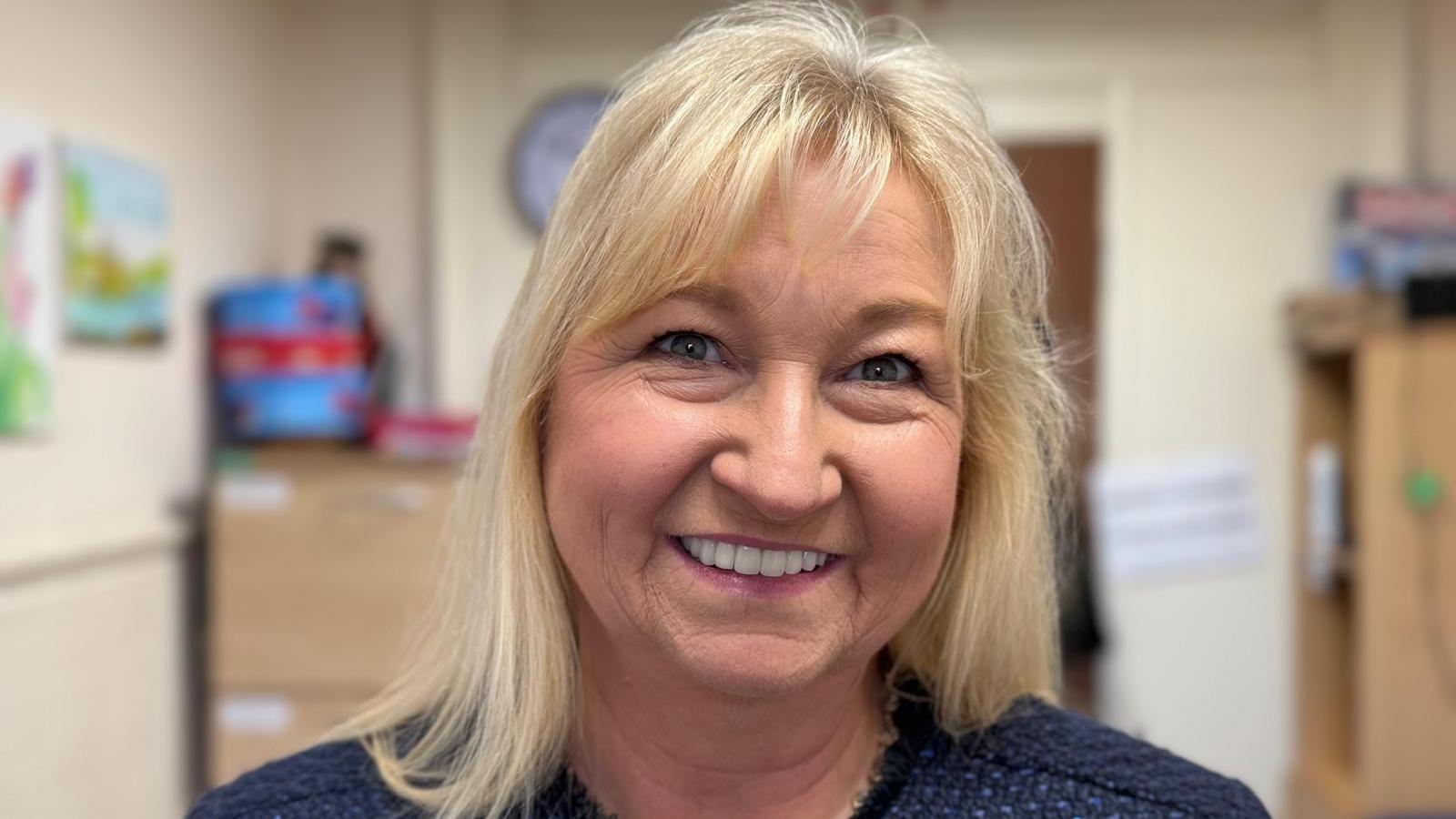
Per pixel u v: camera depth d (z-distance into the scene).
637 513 0.56
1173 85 2.26
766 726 0.63
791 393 0.55
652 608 0.58
